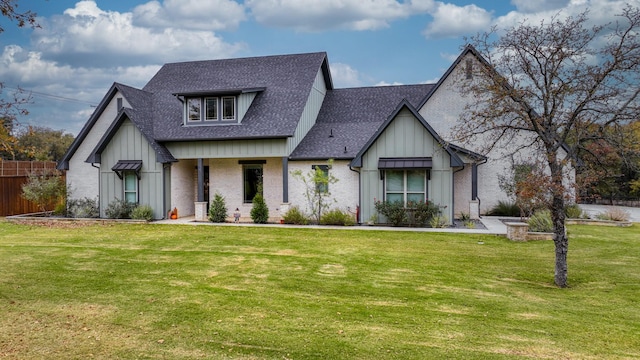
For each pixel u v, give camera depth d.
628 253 12.78
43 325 7.00
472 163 19.17
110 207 20.45
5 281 9.77
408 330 6.90
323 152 20.33
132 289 9.16
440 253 12.93
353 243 14.47
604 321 7.41
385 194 18.53
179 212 21.67
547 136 10.12
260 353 5.97
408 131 18.27
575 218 19.22
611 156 10.40
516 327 7.09
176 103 23.34
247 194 22.44
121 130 20.83
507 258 12.30
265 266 11.34
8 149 7.70
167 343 6.30
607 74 9.65
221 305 8.08
